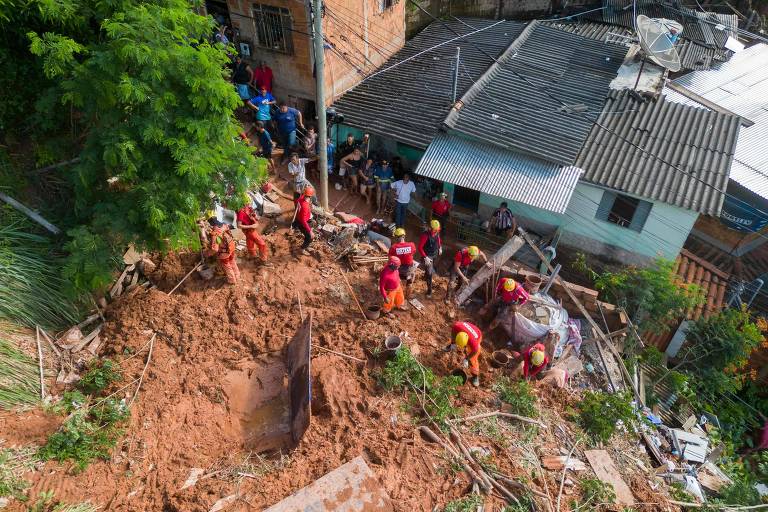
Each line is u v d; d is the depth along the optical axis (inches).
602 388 418.9
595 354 442.3
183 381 338.0
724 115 590.2
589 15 866.1
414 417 331.6
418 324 403.9
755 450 498.3
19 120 362.0
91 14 316.8
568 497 311.7
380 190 537.0
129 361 341.4
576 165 522.9
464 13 855.7
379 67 669.3
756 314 542.0
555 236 559.8
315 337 374.3
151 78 303.0
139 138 316.8
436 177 498.9
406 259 402.3
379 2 624.4
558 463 330.3
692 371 514.9
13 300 323.0
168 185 325.7
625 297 486.9
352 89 615.8
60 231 359.9
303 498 276.7
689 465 397.1
